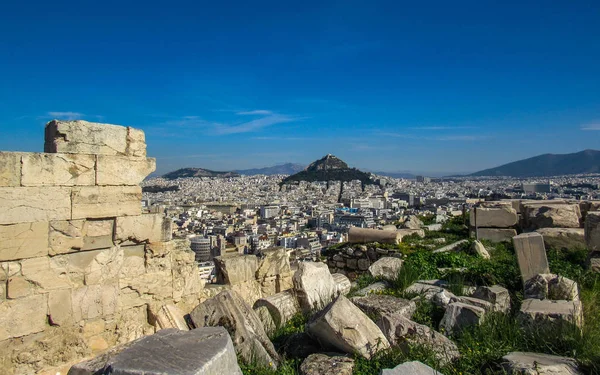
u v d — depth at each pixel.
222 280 10.55
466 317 7.97
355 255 16.56
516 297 9.70
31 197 6.98
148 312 8.48
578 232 14.34
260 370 6.41
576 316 7.43
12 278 6.84
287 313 9.44
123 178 8.05
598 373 5.81
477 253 14.91
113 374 4.59
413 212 82.56
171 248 8.95
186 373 4.47
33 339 7.04
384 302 8.97
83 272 7.62
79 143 7.54
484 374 6.27
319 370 6.21
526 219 17.73
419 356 6.53
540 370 5.70
